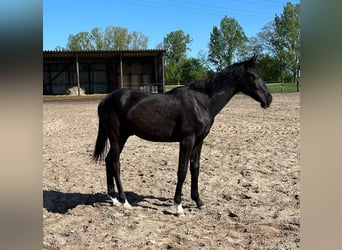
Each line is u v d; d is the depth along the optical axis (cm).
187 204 488
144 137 453
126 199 480
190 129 431
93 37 6006
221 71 450
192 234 380
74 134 1151
